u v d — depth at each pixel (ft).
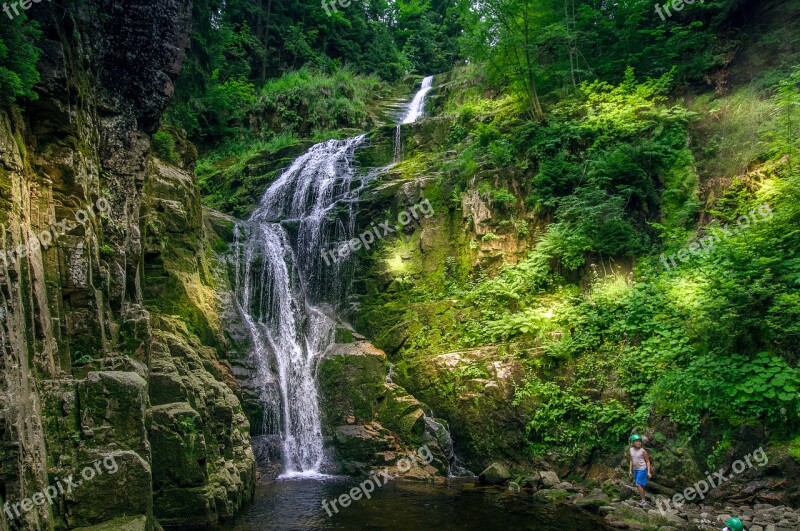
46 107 25.79
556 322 45.47
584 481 38.04
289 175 70.23
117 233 31.71
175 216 44.39
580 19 63.57
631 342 41.19
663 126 52.60
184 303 42.16
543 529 29.30
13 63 21.99
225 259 52.42
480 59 68.54
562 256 49.24
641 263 47.14
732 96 52.65
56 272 25.82
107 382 23.27
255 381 44.68
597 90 58.65
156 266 41.55
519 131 59.11
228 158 80.84
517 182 54.75
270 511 31.68
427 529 29.01
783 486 30.94
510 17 63.93
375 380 46.65
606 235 48.39
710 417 34.32
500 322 47.67
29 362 21.70
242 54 94.27
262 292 53.47
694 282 41.68
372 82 101.04
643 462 33.68
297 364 49.73
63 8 27.43
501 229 53.16
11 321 18.97
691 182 48.96
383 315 53.78
